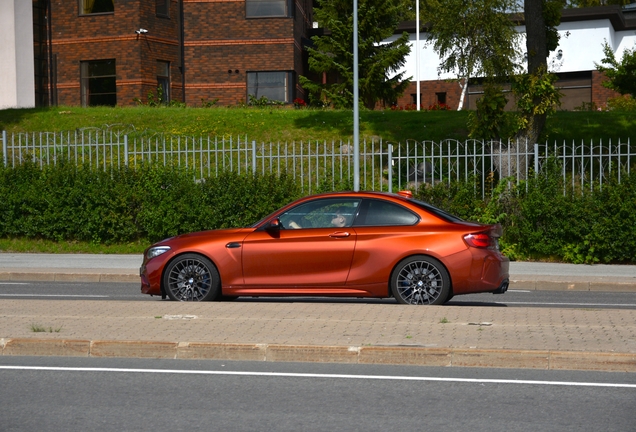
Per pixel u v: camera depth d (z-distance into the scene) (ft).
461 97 136.67
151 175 69.97
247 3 118.93
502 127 71.77
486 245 37.55
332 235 38.14
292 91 119.24
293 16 118.83
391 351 26.78
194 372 25.66
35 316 33.12
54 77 119.44
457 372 25.66
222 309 34.81
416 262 37.40
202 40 119.65
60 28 119.03
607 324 31.07
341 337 28.58
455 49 73.51
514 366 26.21
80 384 24.23
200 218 68.13
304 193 69.46
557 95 70.28
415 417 20.74
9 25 115.55
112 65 117.70
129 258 65.62
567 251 62.64
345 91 120.98
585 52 136.87
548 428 19.77
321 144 85.35
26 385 24.13
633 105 116.26
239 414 21.03
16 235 72.49
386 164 78.33
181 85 120.88
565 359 26.04
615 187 61.82
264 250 38.47
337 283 37.91
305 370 25.95
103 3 117.39
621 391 23.34
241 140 87.66
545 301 44.27
